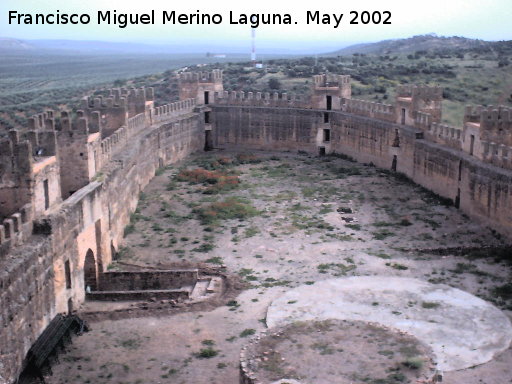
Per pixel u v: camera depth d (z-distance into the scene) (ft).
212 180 241.76
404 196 217.77
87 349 118.21
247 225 189.98
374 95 386.32
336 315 127.24
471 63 490.90
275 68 505.66
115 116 220.23
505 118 189.16
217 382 105.19
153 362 112.68
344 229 184.44
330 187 232.32
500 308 129.29
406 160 240.94
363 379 86.63
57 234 124.98
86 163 155.84
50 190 130.72
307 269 153.79
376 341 97.55
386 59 583.99
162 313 132.87
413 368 89.20
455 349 112.98
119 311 133.80
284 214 199.93
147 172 239.50
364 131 268.21
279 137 299.58
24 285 107.55
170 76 557.74
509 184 168.35
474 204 187.93
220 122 308.60
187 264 159.84
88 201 145.59
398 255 161.99
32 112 418.51
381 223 188.85
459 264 153.89
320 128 289.33
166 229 188.75
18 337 104.68
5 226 110.93
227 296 139.64
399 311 128.47
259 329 123.13
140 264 162.20
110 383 106.11
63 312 127.75
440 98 240.32
